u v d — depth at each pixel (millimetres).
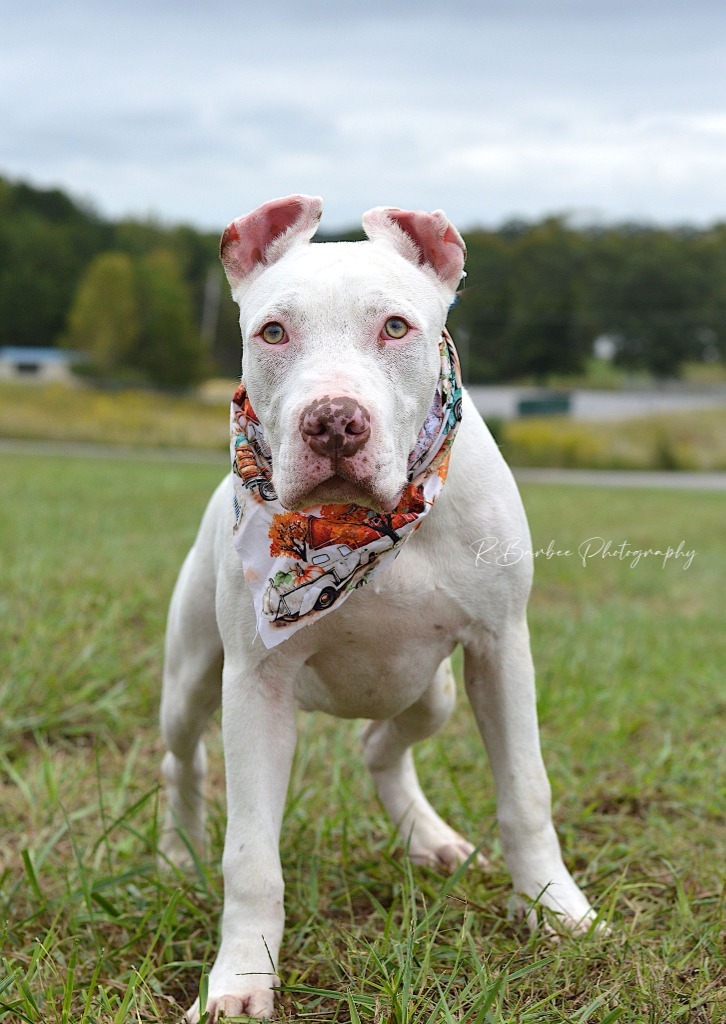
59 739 4707
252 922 2828
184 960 3041
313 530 2865
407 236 3006
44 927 3203
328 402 2561
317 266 2812
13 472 17859
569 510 16484
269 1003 2727
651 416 42094
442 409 2904
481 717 3193
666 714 5246
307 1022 2643
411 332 2758
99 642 5617
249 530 2941
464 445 3051
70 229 67500
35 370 56031
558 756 4535
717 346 52094
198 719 3600
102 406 43406
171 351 54562
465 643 3107
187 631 3467
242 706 2977
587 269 53094
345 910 3305
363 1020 2574
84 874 3215
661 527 14031
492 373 52031
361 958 2820
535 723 3137
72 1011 2752
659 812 4039
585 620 7137
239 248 3018
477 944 2920
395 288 2801
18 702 4805
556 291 52281
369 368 2686
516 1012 2559
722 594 8727
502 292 52406
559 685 5434
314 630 2975
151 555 8352
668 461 37688
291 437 2621
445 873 3545
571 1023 2486
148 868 3348
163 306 54969
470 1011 2473
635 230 59219
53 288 62844
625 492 22953
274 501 2926
